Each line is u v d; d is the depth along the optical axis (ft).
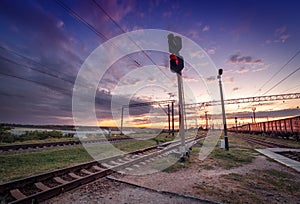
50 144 43.93
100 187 15.61
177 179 18.16
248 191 14.71
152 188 15.16
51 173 18.02
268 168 23.26
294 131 80.48
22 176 18.42
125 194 13.99
